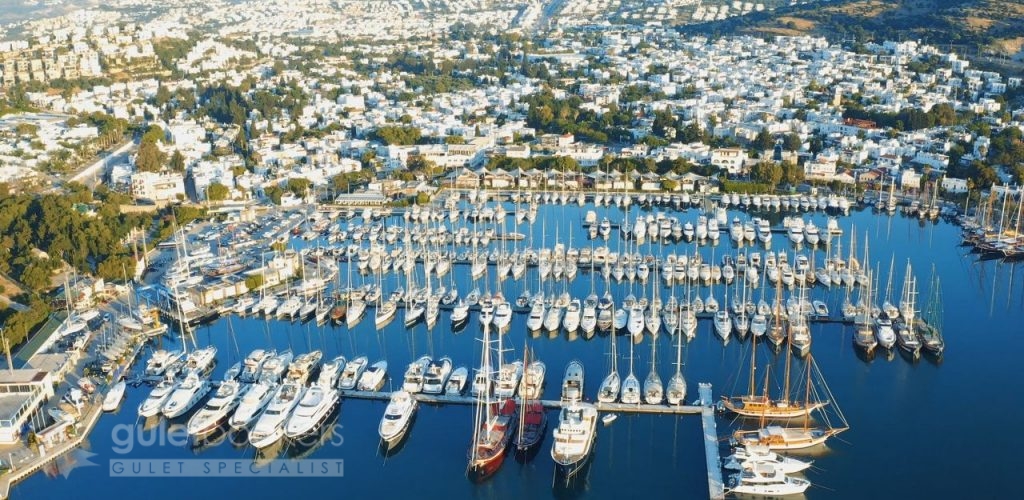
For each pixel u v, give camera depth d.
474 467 195.62
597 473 197.62
